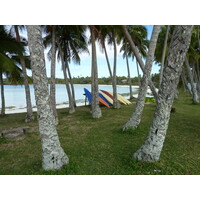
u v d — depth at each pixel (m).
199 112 10.08
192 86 14.19
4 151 4.81
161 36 13.88
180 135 5.71
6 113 14.73
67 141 5.48
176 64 3.10
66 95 36.38
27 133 6.80
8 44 7.60
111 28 9.73
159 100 3.42
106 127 6.99
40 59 3.12
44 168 3.43
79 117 9.67
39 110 3.27
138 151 3.84
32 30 3.03
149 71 5.82
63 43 12.45
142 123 7.31
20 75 10.48
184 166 3.56
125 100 15.39
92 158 4.07
